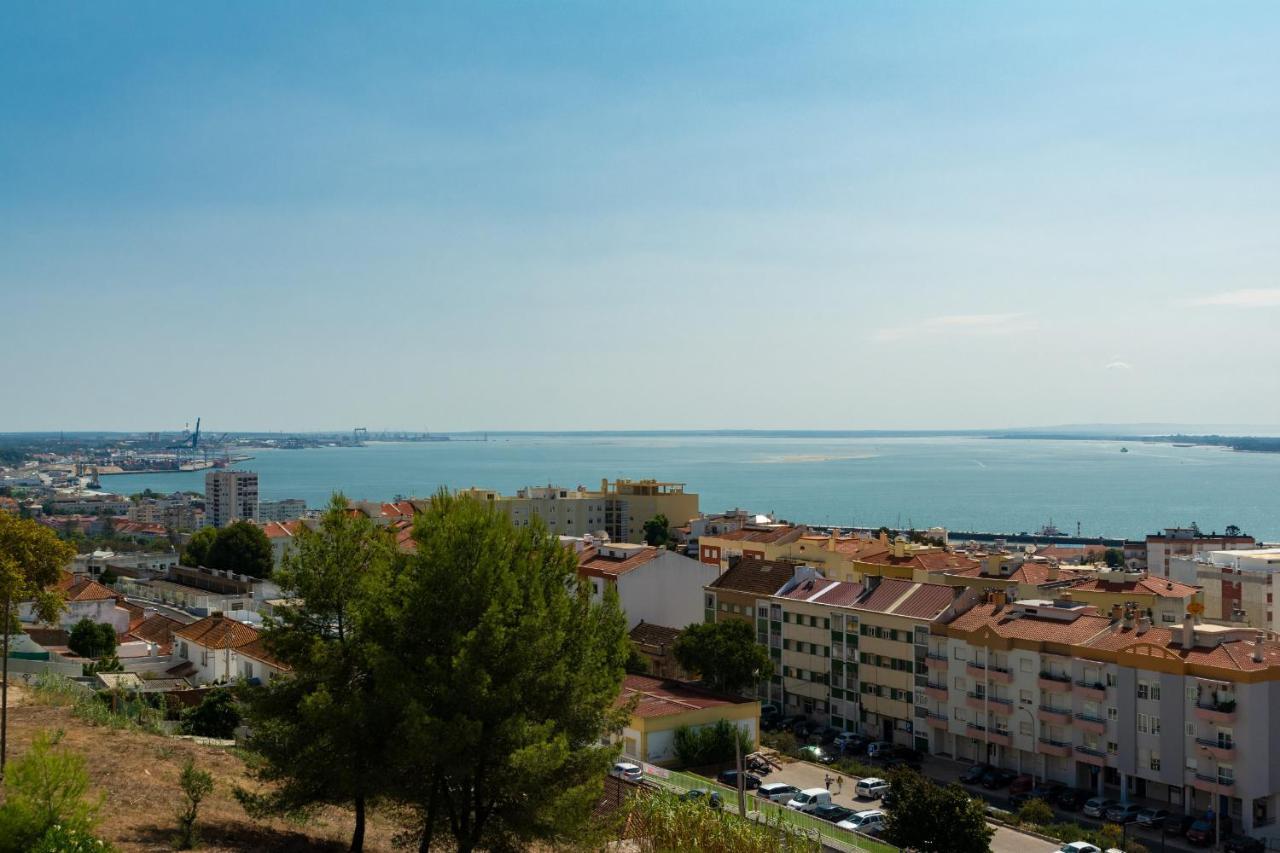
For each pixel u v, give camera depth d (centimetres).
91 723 5519
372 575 4116
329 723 3862
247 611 11950
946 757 10806
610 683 4403
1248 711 8444
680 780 7612
